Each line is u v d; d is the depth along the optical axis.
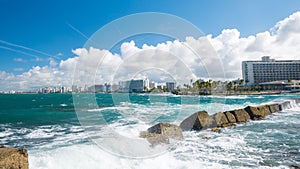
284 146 6.74
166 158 5.45
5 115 17.36
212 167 4.95
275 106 16.95
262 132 8.94
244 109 13.21
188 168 4.88
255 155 5.84
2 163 4.12
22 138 8.38
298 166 5.02
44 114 17.23
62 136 8.33
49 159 5.27
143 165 4.97
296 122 11.59
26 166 4.50
